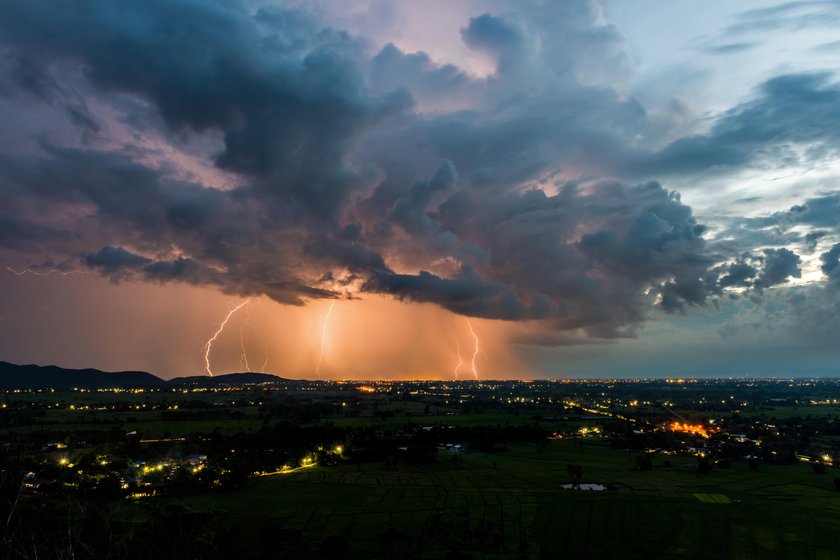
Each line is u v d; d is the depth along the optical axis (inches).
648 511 4072.3
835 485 4768.7
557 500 4320.9
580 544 3464.6
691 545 3474.4
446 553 3253.0
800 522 3863.2
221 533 2824.8
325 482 4928.6
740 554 3348.9
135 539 1615.4
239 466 5108.3
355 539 3444.9
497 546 3390.7
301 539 3376.0
